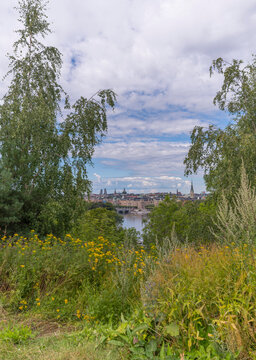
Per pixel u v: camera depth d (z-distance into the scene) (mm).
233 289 2674
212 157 10492
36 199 10383
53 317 3684
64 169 10539
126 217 138750
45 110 10461
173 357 2305
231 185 9391
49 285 4395
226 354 2189
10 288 4219
